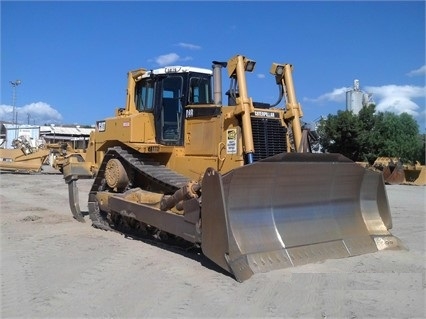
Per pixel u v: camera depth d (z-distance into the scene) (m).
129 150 9.56
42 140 46.81
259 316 4.78
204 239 6.29
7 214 11.89
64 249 7.74
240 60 7.61
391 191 20.64
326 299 5.27
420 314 4.89
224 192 6.24
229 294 5.39
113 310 4.92
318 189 7.35
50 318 4.73
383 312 4.93
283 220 6.84
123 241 8.40
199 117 8.42
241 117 7.61
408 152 33.66
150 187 9.20
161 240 8.13
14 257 7.21
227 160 7.78
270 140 7.84
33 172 28.41
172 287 5.65
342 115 32.94
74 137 57.50
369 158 33.28
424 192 20.12
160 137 9.09
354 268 6.50
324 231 7.23
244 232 6.35
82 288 5.64
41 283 5.86
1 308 5.02
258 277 5.93
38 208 13.12
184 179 8.16
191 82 8.88
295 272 6.17
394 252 7.58
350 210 7.87
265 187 6.65
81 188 19.69
